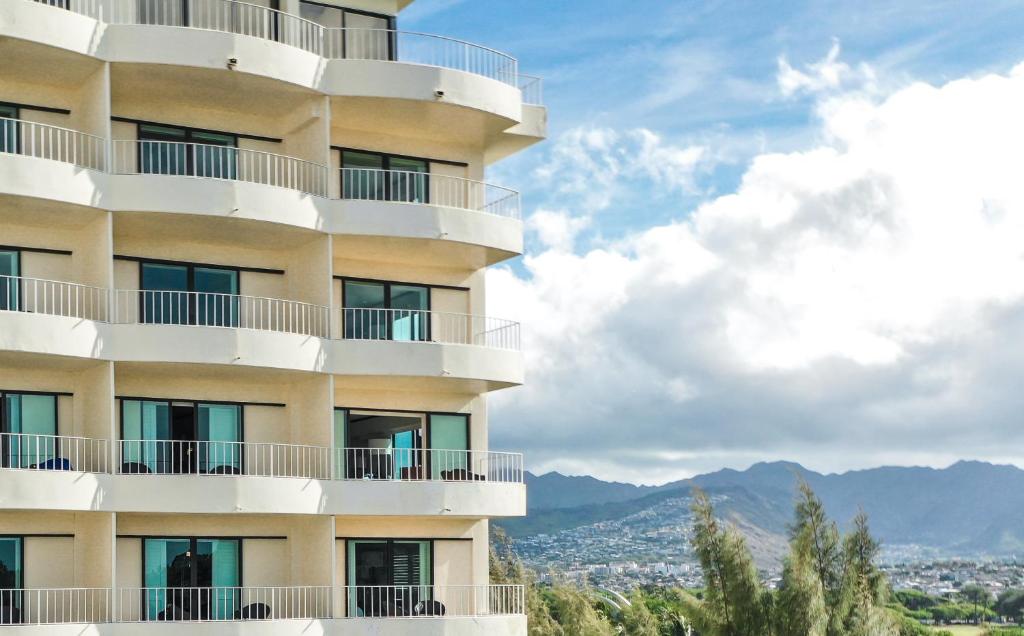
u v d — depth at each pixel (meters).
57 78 40.03
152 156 41.88
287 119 43.62
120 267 41.19
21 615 37.94
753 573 45.69
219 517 41.12
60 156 39.75
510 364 44.00
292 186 43.31
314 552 41.28
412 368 42.34
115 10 41.38
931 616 126.62
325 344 41.56
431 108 43.59
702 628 46.06
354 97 42.72
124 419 40.59
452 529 44.59
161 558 40.38
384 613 42.97
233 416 42.03
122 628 37.22
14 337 36.94
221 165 42.47
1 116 39.84
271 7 44.12
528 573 73.44
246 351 39.94
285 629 39.06
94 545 38.34
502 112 44.41
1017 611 127.44
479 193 46.59
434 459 44.84
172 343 39.19
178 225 40.62
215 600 40.47
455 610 44.31
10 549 38.22
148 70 40.06
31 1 37.97
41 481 36.62
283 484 39.84
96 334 38.31
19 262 39.47
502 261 45.75
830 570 46.53
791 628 44.16
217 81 40.97
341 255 44.22
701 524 46.44
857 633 44.84
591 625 63.25
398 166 45.56
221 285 42.59
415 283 45.59
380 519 43.44
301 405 42.41
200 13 43.00
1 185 37.19
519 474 44.19
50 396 39.47
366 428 44.12
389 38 46.31
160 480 38.47
